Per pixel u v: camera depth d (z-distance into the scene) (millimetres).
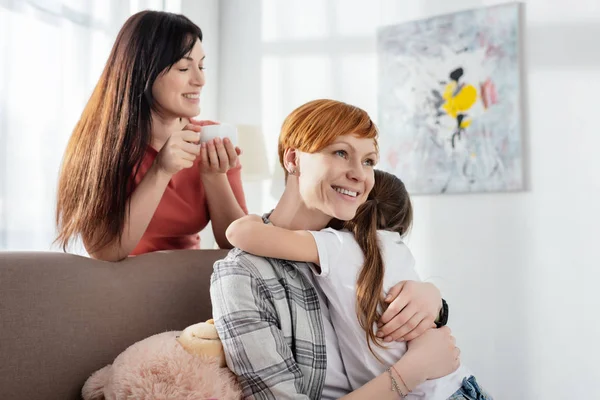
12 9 2176
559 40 2398
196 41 1391
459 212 2590
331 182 1042
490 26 2537
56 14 2342
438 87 2656
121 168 1238
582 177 2324
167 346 969
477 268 2529
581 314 2295
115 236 1221
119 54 1313
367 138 1063
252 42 3227
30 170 2234
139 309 1206
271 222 1152
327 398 1059
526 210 2434
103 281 1157
